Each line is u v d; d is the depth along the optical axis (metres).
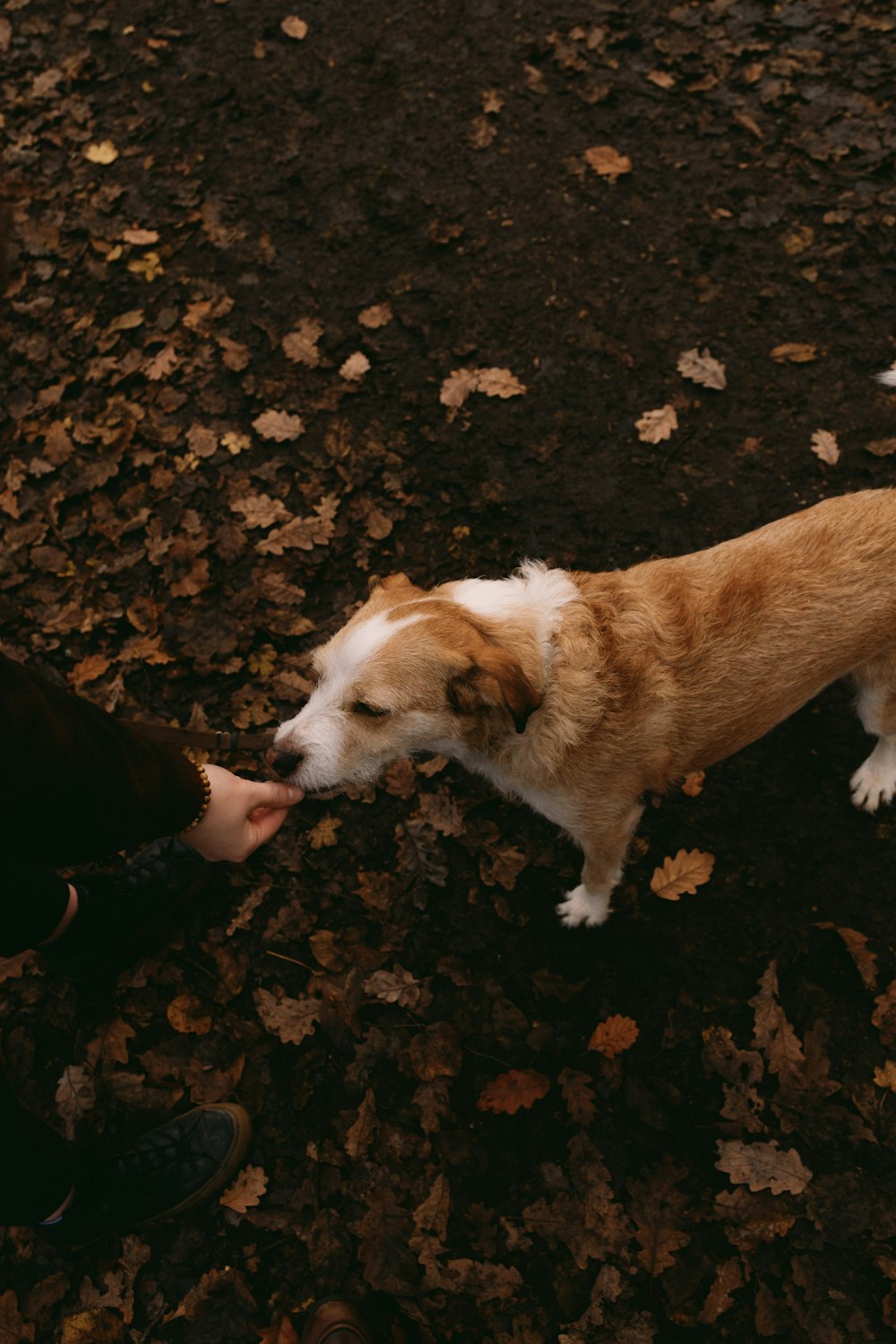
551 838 3.61
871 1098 3.12
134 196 5.14
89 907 3.13
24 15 5.80
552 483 4.23
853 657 2.90
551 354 4.50
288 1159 3.18
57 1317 3.01
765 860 3.52
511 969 3.42
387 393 4.50
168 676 3.95
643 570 2.89
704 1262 2.92
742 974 3.36
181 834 2.21
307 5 5.56
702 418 4.29
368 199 4.98
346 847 3.62
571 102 5.07
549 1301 2.91
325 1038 3.34
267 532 4.26
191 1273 3.04
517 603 2.76
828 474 4.13
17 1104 2.33
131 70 5.51
